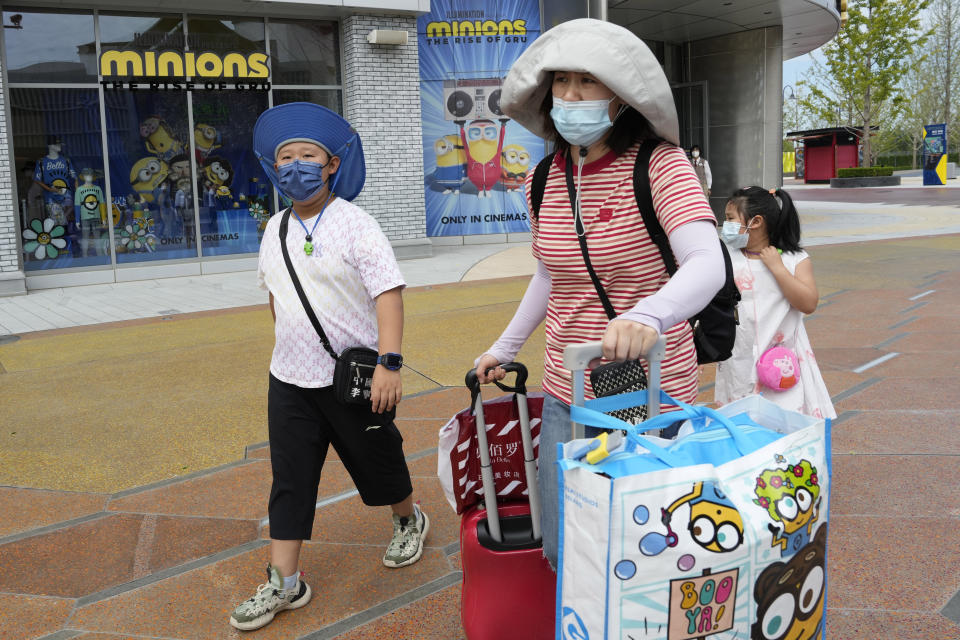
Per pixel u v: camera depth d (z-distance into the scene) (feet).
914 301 27.55
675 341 6.63
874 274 33.81
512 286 34.40
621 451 5.35
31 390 19.81
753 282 10.44
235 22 42.52
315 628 8.98
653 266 6.52
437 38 50.14
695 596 4.88
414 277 38.14
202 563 10.61
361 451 9.36
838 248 43.24
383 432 9.39
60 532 11.63
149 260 41.98
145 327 27.96
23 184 38.88
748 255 10.61
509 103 6.91
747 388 10.51
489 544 7.39
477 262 43.24
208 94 42.34
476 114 51.21
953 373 18.31
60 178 39.60
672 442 5.36
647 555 4.81
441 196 51.57
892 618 8.68
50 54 38.88
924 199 88.17
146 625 9.13
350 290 8.93
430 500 12.37
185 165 42.32
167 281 40.63
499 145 51.80
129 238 41.45
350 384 8.68
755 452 5.09
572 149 6.77
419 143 45.65
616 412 6.38
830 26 66.54
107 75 39.78
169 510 12.35
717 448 5.35
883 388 17.35
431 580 9.95
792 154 191.72
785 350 10.32
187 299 34.32
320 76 44.86
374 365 8.81
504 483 7.91
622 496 4.78
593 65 5.94
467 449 7.73
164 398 18.72
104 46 39.96
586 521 4.96
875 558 9.98
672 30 64.08
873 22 123.95
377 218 45.09
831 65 130.72
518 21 50.83
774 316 10.40
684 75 69.92
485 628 7.45
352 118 44.73
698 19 60.23
